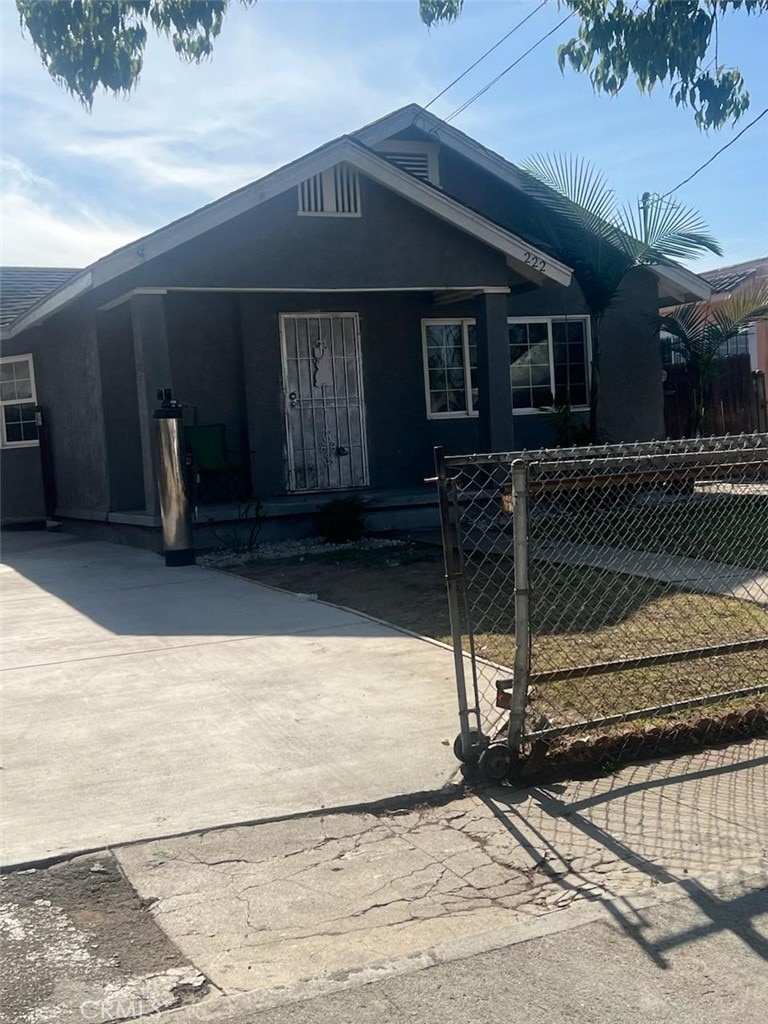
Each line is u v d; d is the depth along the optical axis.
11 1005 3.16
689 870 3.93
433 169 15.28
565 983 3.17
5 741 5.45
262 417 13.77
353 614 8.17
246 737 5.40
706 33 7.88
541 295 15.42
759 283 18.36
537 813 4.50
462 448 14.93
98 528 13.88
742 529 9.68
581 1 8.00
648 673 6.18
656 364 16.08
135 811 4.50
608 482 5.01
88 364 13.70
